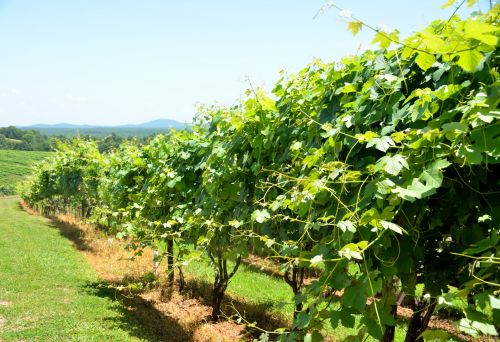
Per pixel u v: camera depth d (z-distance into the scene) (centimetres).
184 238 612
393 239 204
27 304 824
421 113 194
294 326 195
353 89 268
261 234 383
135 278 1059
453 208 222
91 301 863
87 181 1730
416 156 177
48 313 777
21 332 663
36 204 3675
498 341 604
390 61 259
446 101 197
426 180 167
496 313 140
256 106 395
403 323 809
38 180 3112
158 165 820
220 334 692
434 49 151
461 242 230
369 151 248
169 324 739
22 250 1418
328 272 192
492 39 137
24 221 2481
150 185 829
